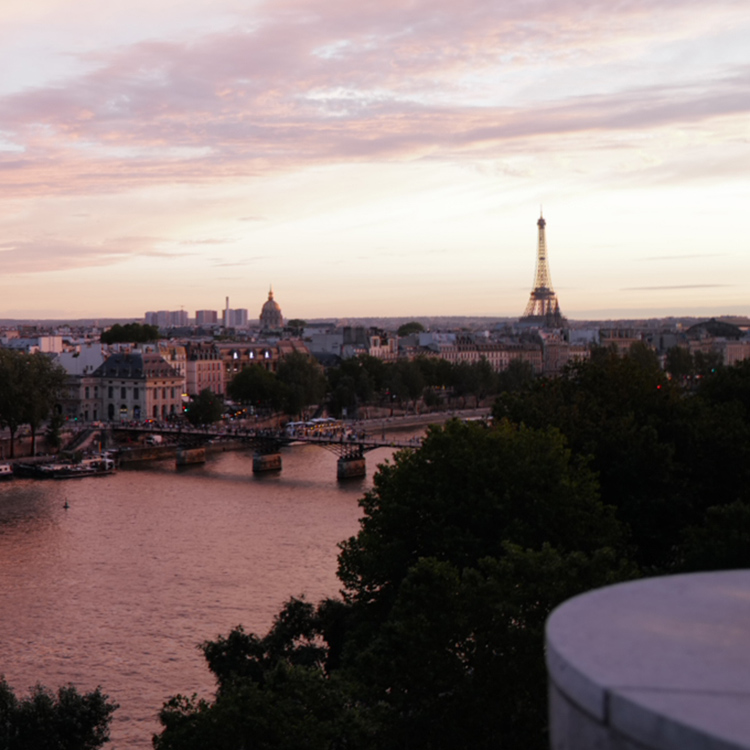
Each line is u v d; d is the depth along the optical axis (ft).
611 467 290.76
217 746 162.50
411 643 167.53
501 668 160.66
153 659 307.78
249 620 343.87
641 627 26.55
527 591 164.14
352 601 270.67
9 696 215.31
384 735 165.37
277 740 159.33
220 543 464.65
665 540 282.15
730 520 213.46
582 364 412.98
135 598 371.35
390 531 246.47
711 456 306.96
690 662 24.07
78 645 320.29
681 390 398.42
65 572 410.31
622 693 22.43
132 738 254.06
